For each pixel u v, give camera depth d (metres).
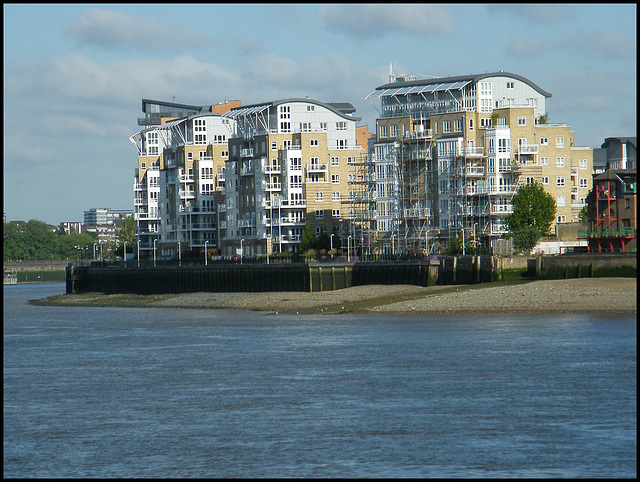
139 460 70.12
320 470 66.44
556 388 89.44
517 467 65.69
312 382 97.81
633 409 80.19
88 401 91.50
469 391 89.69
